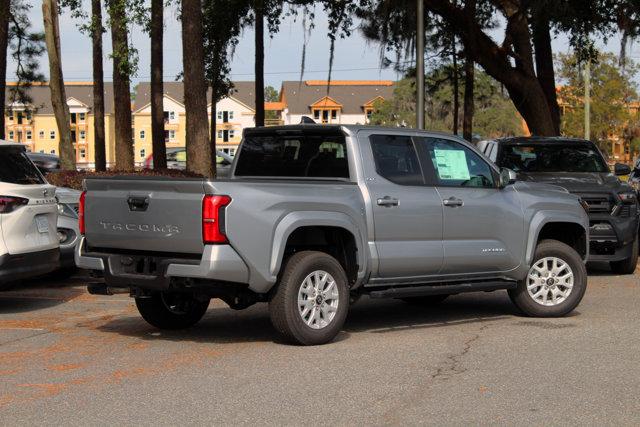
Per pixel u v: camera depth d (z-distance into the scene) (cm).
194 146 1972
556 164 1471
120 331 912
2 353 793
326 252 880
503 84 2619
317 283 825
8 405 613
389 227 877
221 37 2691
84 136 11762
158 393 645
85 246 860
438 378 693
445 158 944
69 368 730
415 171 913
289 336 813
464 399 629
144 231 799
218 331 912
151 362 753
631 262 1416
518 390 655
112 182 822
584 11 2422
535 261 994
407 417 583
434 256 908
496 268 966
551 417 584
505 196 972
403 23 2358
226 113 11981
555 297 1000
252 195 780
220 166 3469
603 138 6397
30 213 1016
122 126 2908
